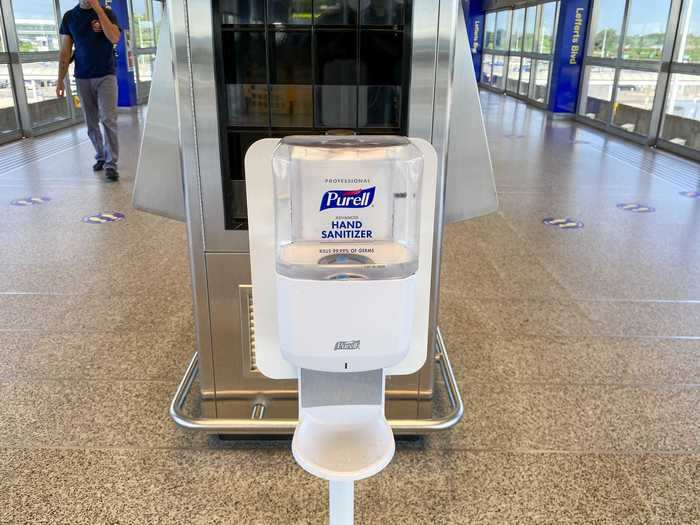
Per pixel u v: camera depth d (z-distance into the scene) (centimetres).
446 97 180
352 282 92
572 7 1084
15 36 773
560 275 373
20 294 332
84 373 257
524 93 1475
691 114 757
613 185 607
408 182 98
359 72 182
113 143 578
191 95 179
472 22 2045
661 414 234
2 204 502
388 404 212
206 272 197
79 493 189
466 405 238
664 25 802
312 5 176
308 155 93
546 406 239
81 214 477
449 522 180
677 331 303
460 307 327
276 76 181
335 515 113
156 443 213
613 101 969
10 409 231
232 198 190
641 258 404
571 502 188
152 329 295
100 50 558
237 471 200
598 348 285
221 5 174
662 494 192
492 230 457
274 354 109
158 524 178
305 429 103
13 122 796
